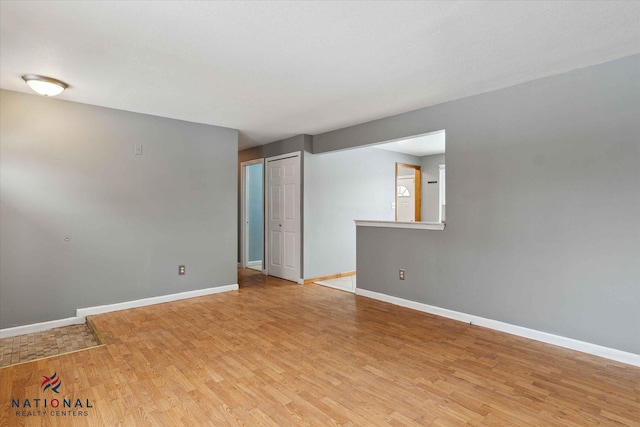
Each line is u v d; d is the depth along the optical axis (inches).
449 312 146.4
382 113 163.2
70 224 144.6
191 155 178.7
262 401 83.7
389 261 170.7
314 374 97.0
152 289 166.7
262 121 178.2
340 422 75.6
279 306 163.9
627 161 102.7
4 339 128.6
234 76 116.7
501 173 129.7
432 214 293.9
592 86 108.8
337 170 227.1
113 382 92.5
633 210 101.9
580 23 84.0
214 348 114.9
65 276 143.6
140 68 109.9
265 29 86.2
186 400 84.0
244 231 269.1
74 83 123.0
